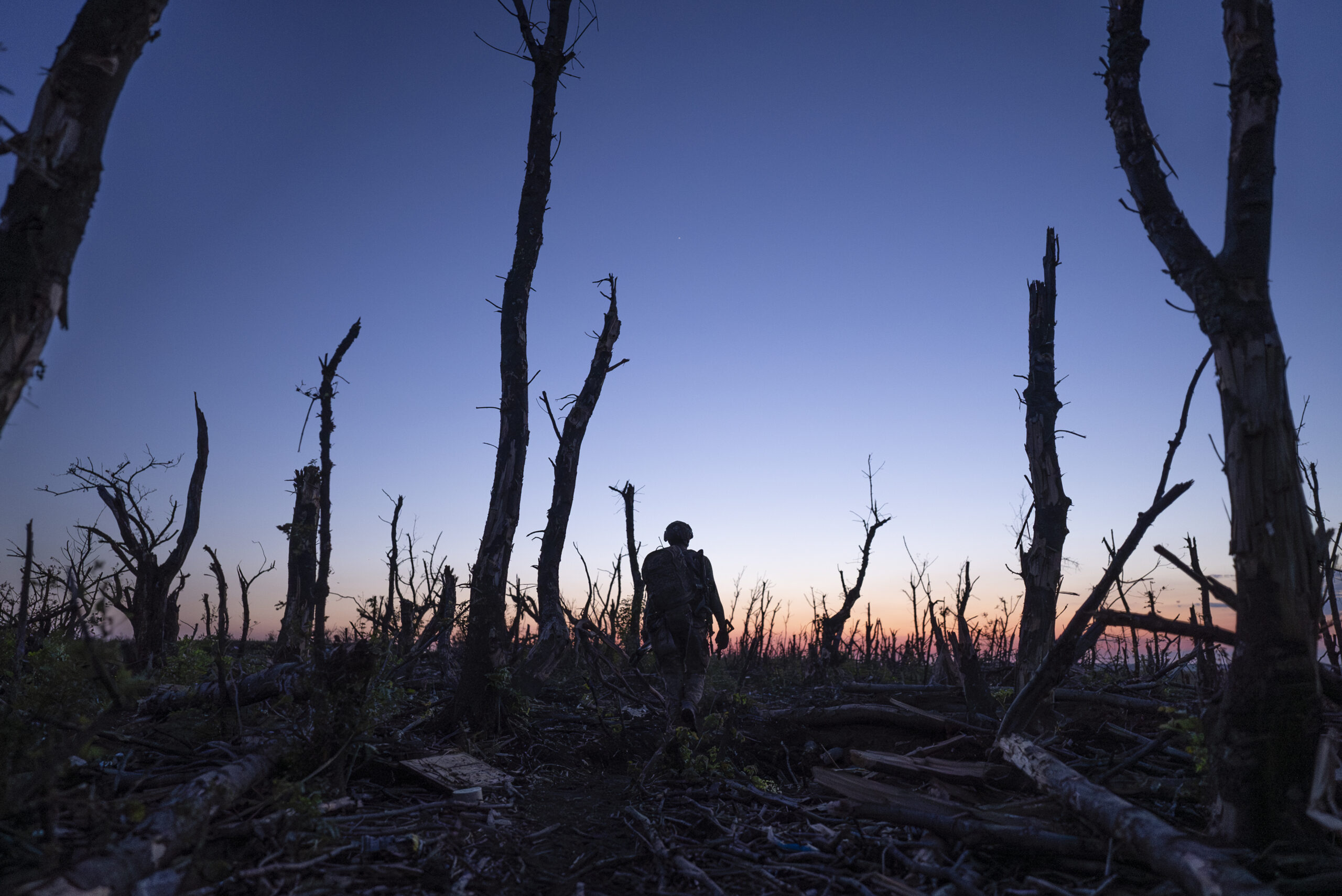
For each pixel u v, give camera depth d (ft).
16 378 9.13
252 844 11.74
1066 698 22.25
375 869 11.96
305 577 31.78
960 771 17.44
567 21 27.30
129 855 9.32
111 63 10.43
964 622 22.15
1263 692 11.33
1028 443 23.62
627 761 21.88
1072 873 12.22
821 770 18.40
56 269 9.61
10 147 9.42
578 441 31.96
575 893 12.22
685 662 21.24
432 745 20.27
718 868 13.34
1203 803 13.73
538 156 26.58
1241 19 13.30
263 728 18.90
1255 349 12.12
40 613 28.81
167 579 35.81
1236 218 12.84
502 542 23.30
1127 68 14.78
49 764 9.73
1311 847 10.62
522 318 25.38
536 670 27.94
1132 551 15.49
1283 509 11.62
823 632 48.11
